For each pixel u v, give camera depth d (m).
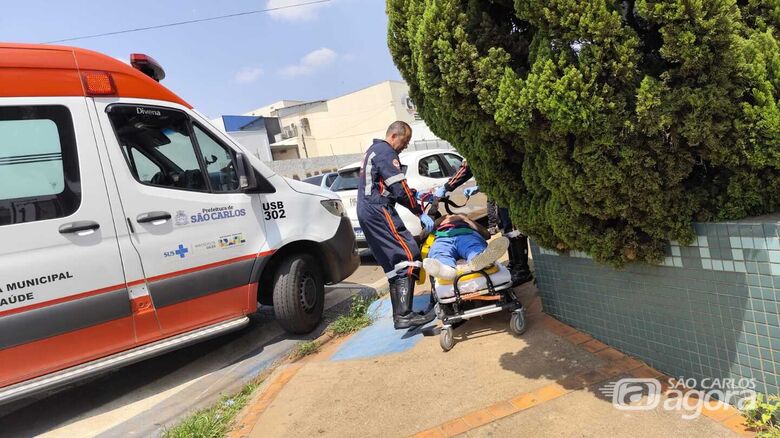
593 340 3.11
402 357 3.55
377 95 41.78
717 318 2.28
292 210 4.52
